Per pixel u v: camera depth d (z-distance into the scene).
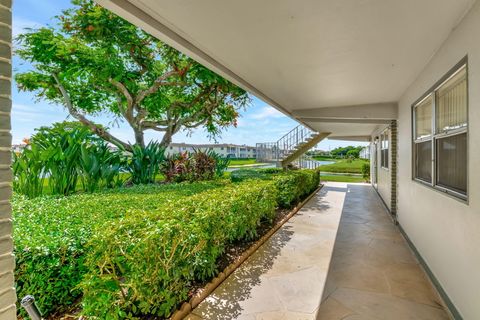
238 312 2.15
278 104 4.93
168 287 2.03
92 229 2.18
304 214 5.64
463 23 1.92
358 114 5.11
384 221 5.05
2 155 1.07
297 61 2.80
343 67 2.99
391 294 2.43
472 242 1.83
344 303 2.28
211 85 8.13
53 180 4.77
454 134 2.23
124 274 1.88
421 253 3.09
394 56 2.65
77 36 6.50
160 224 2.02
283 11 1.82
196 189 4.89
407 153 3.95
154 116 9.21
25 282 1.78
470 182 1.86
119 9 1.75
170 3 1.74
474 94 1.78
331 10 1.81
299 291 2.48
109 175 5.48
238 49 2.51
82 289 1.77
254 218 3.70
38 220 2.48
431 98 2.79
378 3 1.73
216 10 1.82
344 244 3.75
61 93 8.05
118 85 7.26
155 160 7.30
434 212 2.65
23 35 6.46
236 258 3.09
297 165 13.73
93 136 5.84
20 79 7.42
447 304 2.22
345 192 9.11
